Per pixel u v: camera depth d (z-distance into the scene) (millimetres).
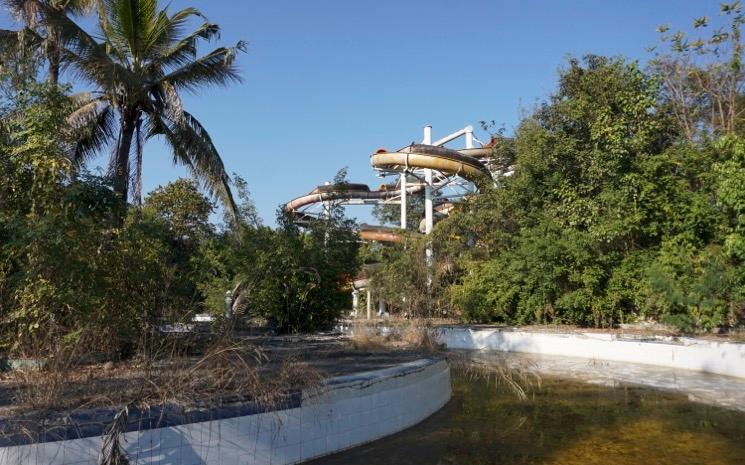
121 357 8781
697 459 7598
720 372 14359
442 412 10133
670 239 18828
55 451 5156
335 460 7109
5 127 8469
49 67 13453
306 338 14648
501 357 15266
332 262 18609
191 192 31703
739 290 15484
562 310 22344
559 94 24203
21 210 8453
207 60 15906
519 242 23734
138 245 9633
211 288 17016
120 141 15070
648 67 26156
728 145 13906
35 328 7633
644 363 16500
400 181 38531
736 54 22656
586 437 8609
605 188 20766
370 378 8125
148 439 5602
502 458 7531
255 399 6488
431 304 19688
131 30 14969
